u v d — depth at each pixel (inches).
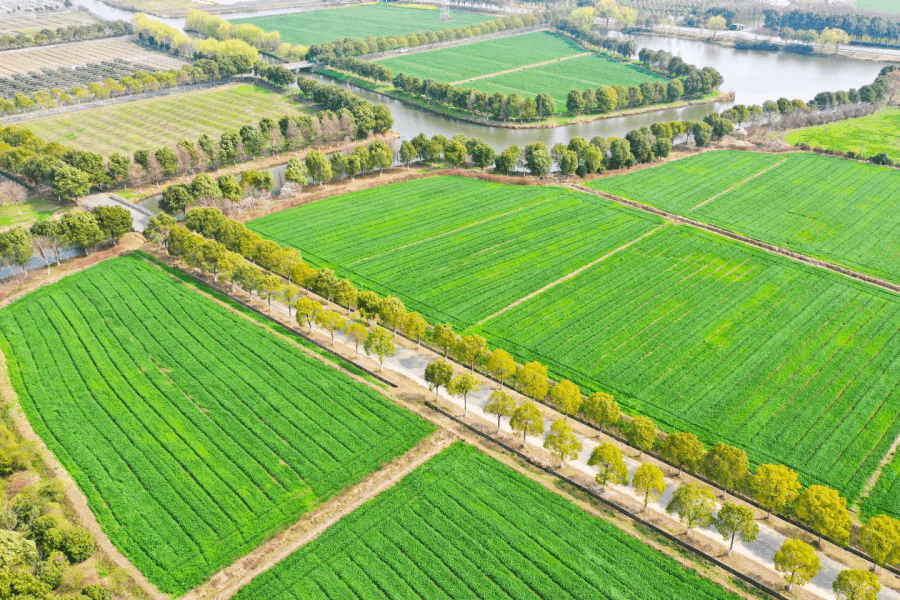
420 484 3506.4
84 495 3462.1
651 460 3740.2
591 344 4653.1
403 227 6353.3
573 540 3193.9
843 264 5679.1
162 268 5684.1
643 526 3324.3
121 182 7416.3
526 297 5226.4
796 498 3240.7
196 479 3565.5
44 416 3986.2
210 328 4825.3
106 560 3105.3
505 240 6092.5
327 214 6638.8
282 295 4867.1
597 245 6003.9
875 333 4771.2
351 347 4682.6
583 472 3634.4
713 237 6141.7
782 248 5935.0
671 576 3034.0
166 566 3078.2
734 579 3041.3
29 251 5428.2
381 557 3117.6
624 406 4072.3
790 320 4923.7
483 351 4269.2
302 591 2957.7
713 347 4616.1
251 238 5565.9
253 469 3612.2
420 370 4463.6
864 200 6860.2
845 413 4020.7
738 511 3056.1
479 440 3853.3
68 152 7165.4
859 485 3511.3
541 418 3631.9
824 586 3004.4
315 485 3503.9
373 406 4060.0
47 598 2751.0
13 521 3127.5
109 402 4101.9
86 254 5935.0
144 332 4771.2
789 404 4099.4
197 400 4119.1
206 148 7706.7
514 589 2957.7
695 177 7519.7
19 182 7386.8
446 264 5684.1
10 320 4926.2
